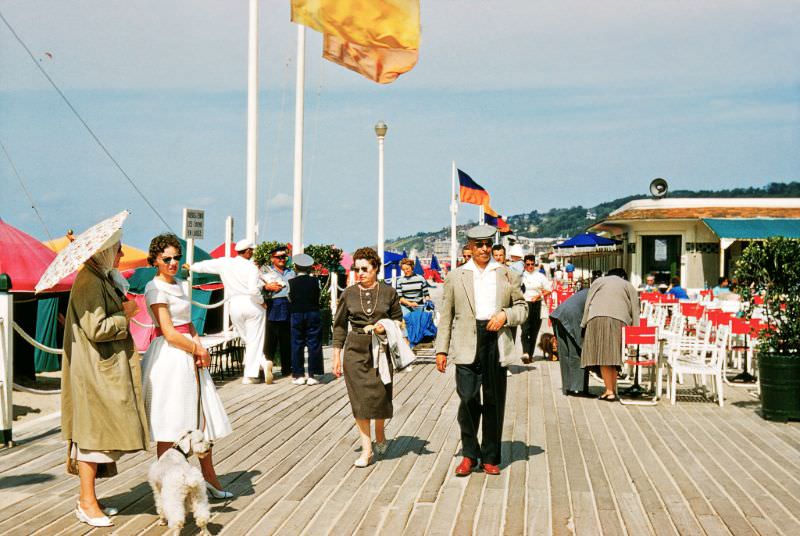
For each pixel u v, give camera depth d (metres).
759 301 15.16
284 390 11.77
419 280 15.14
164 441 5.72
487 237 6.88
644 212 30.48
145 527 5.53
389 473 6.96
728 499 6.18
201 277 20.47
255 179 16.58
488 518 5.71
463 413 6.87
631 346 12.51
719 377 10.44
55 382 13.95
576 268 50.25
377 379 7.21
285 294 13.22
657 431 8.81
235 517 5.75
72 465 5.70
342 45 11.42
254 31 16.45
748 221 29.19
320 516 5.77
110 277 5.70
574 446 8.05
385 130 29.50
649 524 5.58
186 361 5.86
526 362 14.84
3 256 14.38
